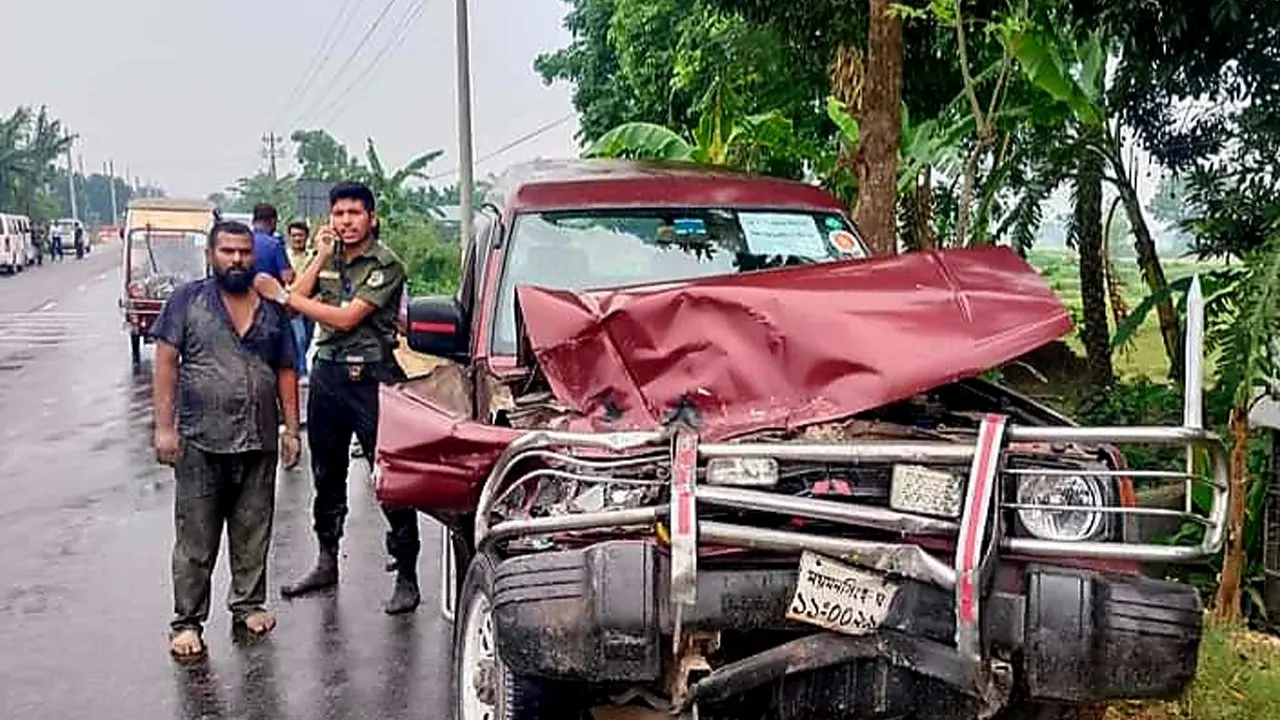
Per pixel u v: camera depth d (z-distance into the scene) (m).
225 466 5.83
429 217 35.72
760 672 3.33
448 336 5.34
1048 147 9.13
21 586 6.84
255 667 5.58
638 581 3.25
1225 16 6.55
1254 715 4.57
